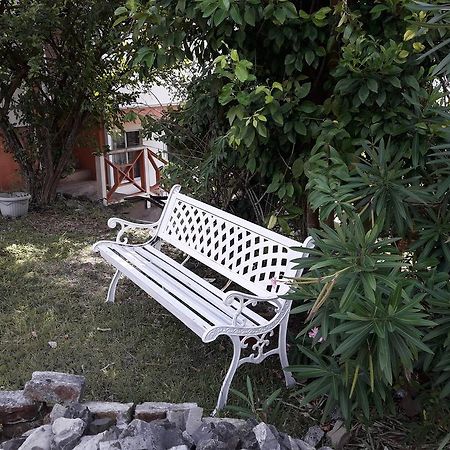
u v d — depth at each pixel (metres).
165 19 3.33
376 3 3.20
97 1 6.14
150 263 3.92
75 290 4.37
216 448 2.24
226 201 4.43
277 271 3.13
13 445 2.41
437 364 2.29
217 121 4.20
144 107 7.95
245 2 2.95
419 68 3.04
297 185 3.56
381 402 2.46
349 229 2.31
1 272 4.71
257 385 3.09
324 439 2.61
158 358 3.35
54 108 7.12
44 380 2.61
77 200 8.16
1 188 8.16
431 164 2.78
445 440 2.32
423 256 2.53
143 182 9.43
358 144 3.10
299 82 3.52
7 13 6.04
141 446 2.21
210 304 3.25
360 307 2.12
